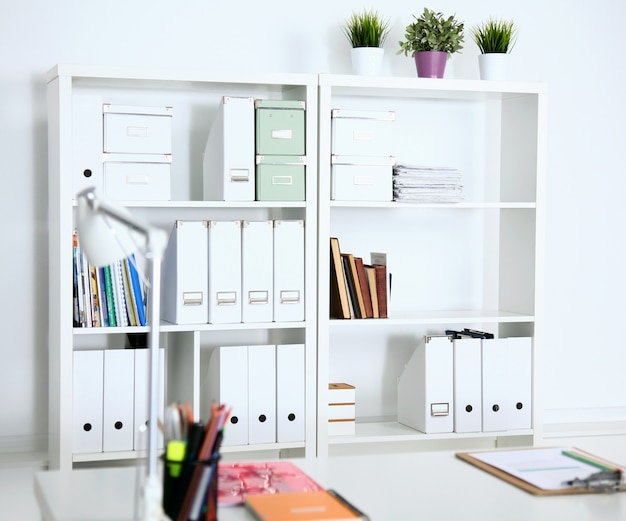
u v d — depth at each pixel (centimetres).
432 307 380
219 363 321
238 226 321
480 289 385
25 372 338
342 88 338
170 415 169
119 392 310
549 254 395
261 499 181
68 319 303
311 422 329
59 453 304
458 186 342
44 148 337
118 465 333
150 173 313
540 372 354
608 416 404
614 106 400
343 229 369
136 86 333
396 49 371
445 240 381
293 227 326
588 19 394
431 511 181
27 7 334
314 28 363
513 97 366
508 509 182
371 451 361
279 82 322
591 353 402
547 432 379
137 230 164
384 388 376
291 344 339
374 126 334
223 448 320
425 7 369
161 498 161
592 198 399
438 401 343
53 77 309
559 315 397
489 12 382
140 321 314
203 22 352
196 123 352
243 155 320
